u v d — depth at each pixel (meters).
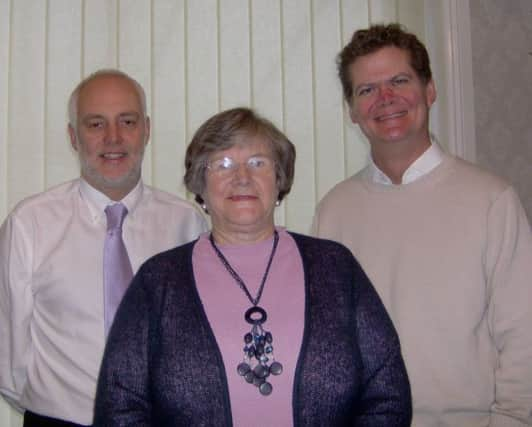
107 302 1.53
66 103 2.07
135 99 1.63
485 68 2.21
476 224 1.44
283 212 2.19
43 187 2.04
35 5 2.07
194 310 1.17
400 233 1.53
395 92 1.50
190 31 2.16
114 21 2.11
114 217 1.62
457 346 1.41
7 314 1.60
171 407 1.12
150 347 1.18
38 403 1.53
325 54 2.24
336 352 1.15
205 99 2.15
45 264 1.58
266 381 1.12
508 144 2.23
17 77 2.04
